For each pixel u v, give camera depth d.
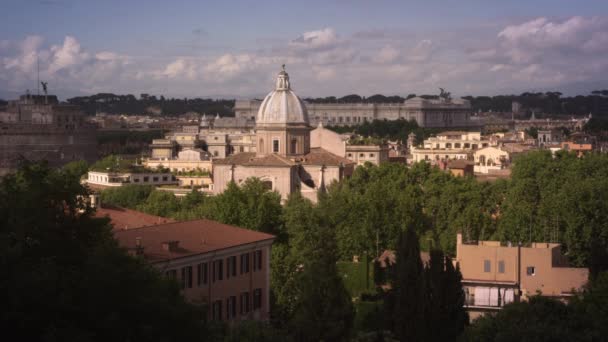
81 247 105.94
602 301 126.56
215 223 158.88
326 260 139.00
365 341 141.12
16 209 103.44
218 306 144.88
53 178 112.19
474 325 128.50
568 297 157.50
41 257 100.50
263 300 155.75
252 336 114.12
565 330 117.50
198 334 103.38
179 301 104.69
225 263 146.12
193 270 139.12
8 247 96.00
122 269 99.88
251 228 194.38
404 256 141.62
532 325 117.94
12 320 93.06
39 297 93.31
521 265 170.75
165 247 137.38
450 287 140.25
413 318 138.50
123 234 143.00
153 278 104.62
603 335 118.81
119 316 96.69
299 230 194.88
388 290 146.88
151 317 99.19
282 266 163.00
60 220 107.06
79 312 96.19
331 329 133.62
